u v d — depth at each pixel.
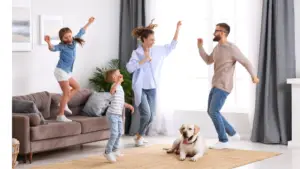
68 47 6.71
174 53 8.29
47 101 6.81
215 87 6.74
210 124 8.12
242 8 7.80
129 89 8.27
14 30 6.90
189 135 5.94
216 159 6.01
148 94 7.10
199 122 8.20
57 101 7.02
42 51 7.38
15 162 5.20
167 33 8.33
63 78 6.65
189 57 8.24
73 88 6.89
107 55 8.49
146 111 7.03
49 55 7.50
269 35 7.32
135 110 8.32
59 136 6.18
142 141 7.15
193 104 8.26
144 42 6.94
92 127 6.74
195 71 8.23
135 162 5.82
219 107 6.75
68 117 6.91
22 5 6.98
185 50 8.25
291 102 7.23
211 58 7.05
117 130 5.86
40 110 6.72
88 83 8.16
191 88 8.26
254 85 7.58
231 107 7.92
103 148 7.02
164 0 8.33
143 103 7.02
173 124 8.38
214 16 8.00
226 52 6.68
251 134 7.57
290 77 7.27
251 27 7.57
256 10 7.52
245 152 6.54
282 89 7.25
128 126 8.52
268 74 7.33
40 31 7.32
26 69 7.14
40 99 6.72
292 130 7.08
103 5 8.38
